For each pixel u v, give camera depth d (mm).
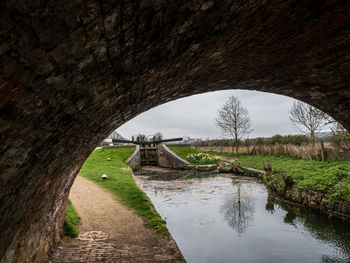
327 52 3301
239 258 4988
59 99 1581
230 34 2385
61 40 1125
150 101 4117
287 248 5359
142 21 1491
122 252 4262
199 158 23734
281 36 2746
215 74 3893
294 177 9633
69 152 2883
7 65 967
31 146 1700
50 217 3893
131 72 2170
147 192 11695
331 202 6809
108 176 12719
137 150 26188
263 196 9984
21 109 1275
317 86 4711
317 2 2098
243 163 18984
